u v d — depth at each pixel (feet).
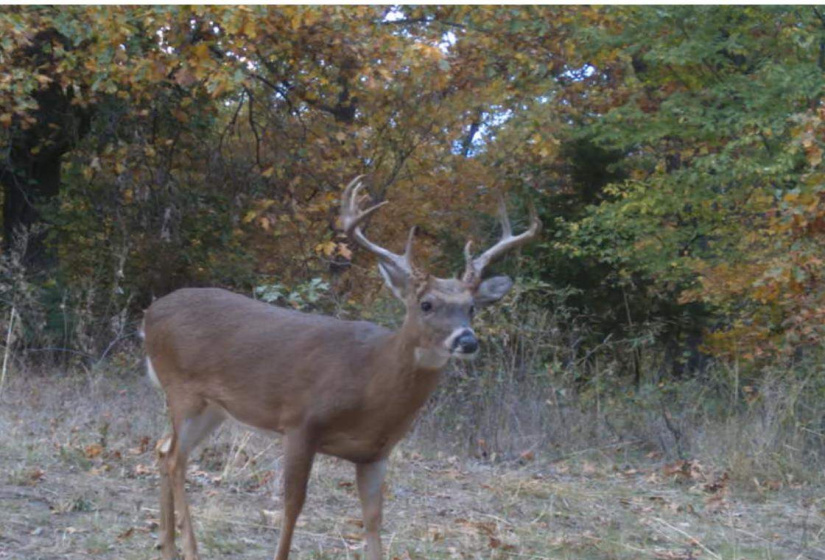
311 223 50.24
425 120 52.70
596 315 49.73
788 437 34.60
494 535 24.94
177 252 51.57
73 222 52.90
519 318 40.06
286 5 42.70
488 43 49.80
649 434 37.24
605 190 51.96
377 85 44.19
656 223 50.03
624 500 29.84
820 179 32.53
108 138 51.70
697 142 53.42
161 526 21.63
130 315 50.19
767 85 47.21
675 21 48.73
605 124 51.62
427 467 32.01
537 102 54.13
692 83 52.85
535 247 54.03
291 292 38.37
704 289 44.37
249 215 47.73
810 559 25.09
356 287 48.85
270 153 51.75
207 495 26.30
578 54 52.85
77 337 45.11
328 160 51.03
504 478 30.94
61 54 43.19
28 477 25.72
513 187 57.26
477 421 36.14
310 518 25.30
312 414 20.24
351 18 44.27
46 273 50.34
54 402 35.68
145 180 52.21
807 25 48.55
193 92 49.47
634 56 56.70
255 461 28.84
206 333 21.84
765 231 42.98
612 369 40.88
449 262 54.80
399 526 25.26
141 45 45.16
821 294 35.83
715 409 38.93
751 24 49.26
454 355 19.66
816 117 32.53
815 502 30.01
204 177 53.93
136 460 29.17
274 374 20.75
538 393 37.83
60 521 22.95
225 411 21.68
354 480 29.07
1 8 42.42
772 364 39.81
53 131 52.37
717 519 28.22
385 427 20.21
